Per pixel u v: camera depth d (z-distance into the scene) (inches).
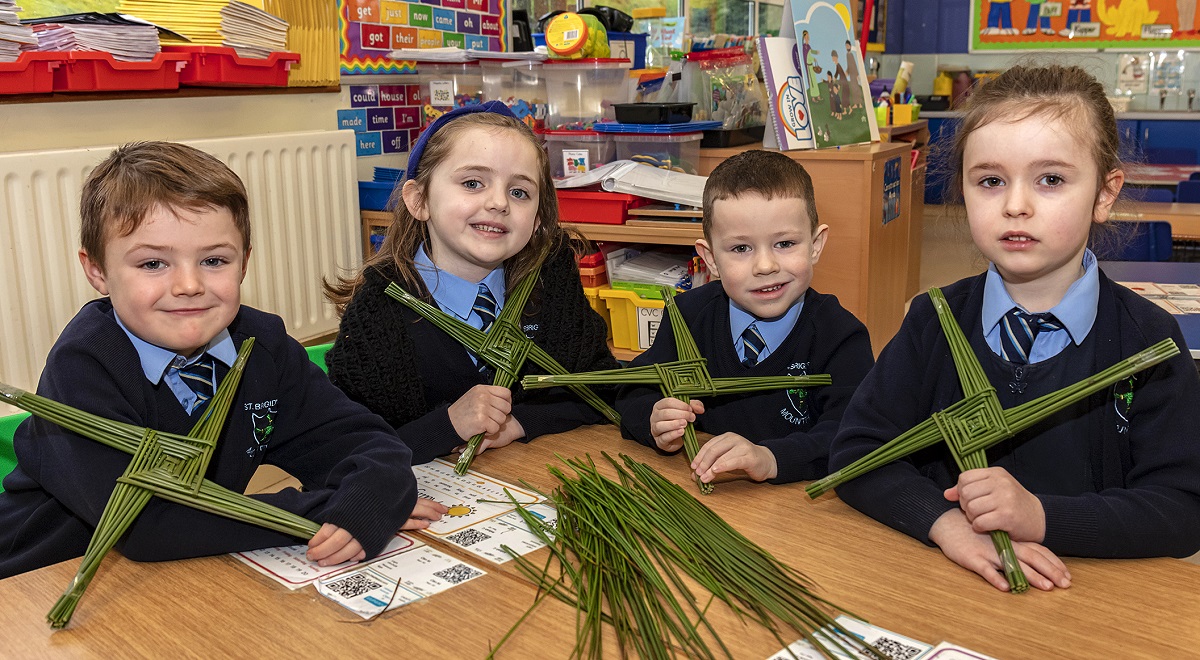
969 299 42.3
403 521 38.0
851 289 102.7
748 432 54.9
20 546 42.9
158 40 84.3
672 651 29.1
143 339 40.3
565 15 108.3
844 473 39.4
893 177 111.0
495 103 60.3
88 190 39.0
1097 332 39.2
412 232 58.7
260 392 44.9
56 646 29.5
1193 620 30.7
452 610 31.7
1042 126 35.9
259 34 93.5
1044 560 33.9
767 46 103.0
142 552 35.2
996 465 41.4
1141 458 37.9
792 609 31.1
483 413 48.2
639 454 48.8
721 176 52.3
